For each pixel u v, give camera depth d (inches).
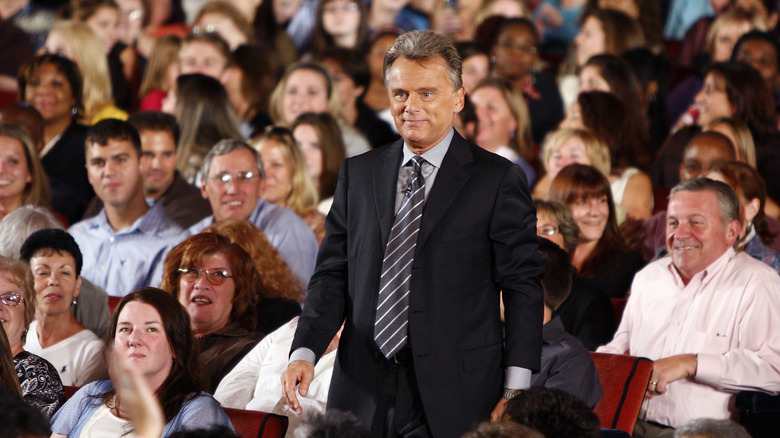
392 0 1337.4
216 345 603.2
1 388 306.8
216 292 610.5
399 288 396.5
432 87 392.8
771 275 584.4
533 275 397.1
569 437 342.0
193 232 821.2
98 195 822.5
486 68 1130.0
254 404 542.0
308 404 525.7
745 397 547.5
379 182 410.3
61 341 609.6
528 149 1045.2
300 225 787.4
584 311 649.6
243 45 1142.3
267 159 860.0
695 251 590.6
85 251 821.9
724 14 1203.2
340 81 1096.2
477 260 398.3
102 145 808.9
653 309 613.3
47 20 1299.2
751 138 888.3
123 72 1217.4
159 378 480.7
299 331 410.0
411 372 399.2
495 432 300.8
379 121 1113.4
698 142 816.3
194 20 1294.3
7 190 817.5
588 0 1310.3
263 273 671.8
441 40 397.7
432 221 397.7
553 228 665.0
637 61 1090.7
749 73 952.9
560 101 1153.4
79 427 495.2
